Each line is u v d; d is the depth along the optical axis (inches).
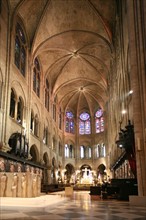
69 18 1144.2
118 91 1005.8
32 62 1170.0
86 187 1676.9
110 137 1546.5
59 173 1801.2
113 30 1117.7
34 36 1140.5
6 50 874.1
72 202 507.8
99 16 1087.0
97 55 1396.4
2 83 827.4
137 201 447.5
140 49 521.3
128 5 571.2
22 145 908.6
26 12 1055.0
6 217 259.4
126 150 614.9
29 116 1076.5
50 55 1392.7
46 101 1501.0
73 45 1334.9
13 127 888.3
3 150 763.4
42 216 268.4
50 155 1487.5
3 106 812.0
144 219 245.0
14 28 955.3
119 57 951.0
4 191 436.8
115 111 1159.6
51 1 1043.3
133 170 593.6
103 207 389.1
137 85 510.3
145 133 476.7
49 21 1129.4
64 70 1568.7
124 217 261.4
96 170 1930.4
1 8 848.9
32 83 1163.3
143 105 494.0
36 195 466.3
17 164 876.0
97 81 1644.9
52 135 1573.6
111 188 708.7
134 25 546.6
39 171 1212.5
